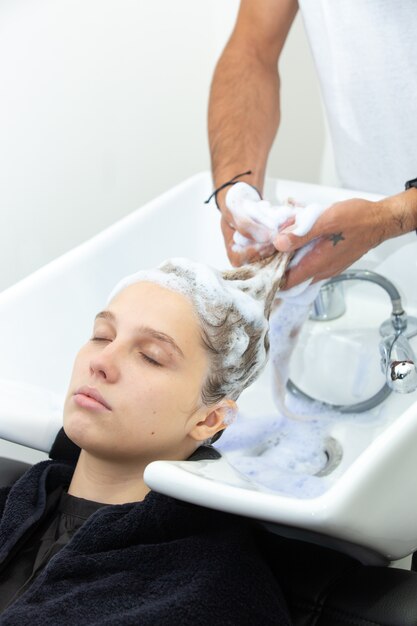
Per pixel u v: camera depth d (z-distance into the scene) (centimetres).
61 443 114
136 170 175
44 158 160
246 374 108
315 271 120
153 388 100
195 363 103
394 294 129
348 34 138
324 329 138
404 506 89
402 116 138
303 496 116
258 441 127
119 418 100
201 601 89
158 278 105
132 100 170
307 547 101
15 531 101
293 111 184
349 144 146
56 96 158
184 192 147
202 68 180
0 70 149
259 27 149
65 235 167
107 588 93
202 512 98
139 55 169
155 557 95
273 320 124
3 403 115
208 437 106
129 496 105
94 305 134
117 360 101
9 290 126
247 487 93
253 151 142
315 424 128
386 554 93
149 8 167
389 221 122
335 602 95
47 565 97
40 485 107
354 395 131
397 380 117
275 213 118
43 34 153
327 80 144
